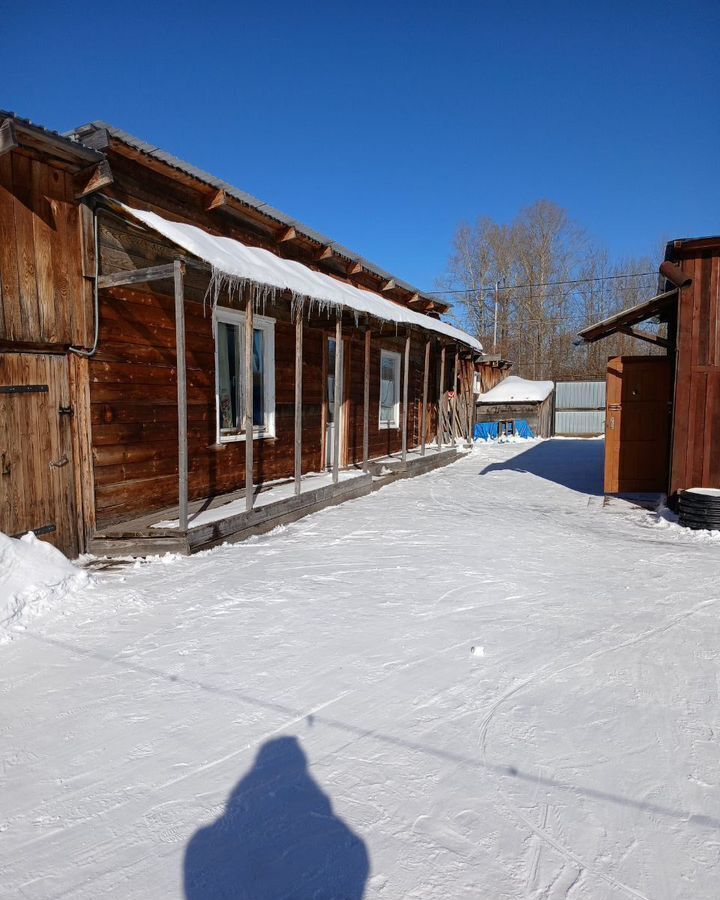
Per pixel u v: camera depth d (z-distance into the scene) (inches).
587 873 64.9
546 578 175.2
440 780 81.0
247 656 120.5
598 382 893.8
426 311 534.0
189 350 243.3
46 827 73.2
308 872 65.6
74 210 190.5
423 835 70.9
